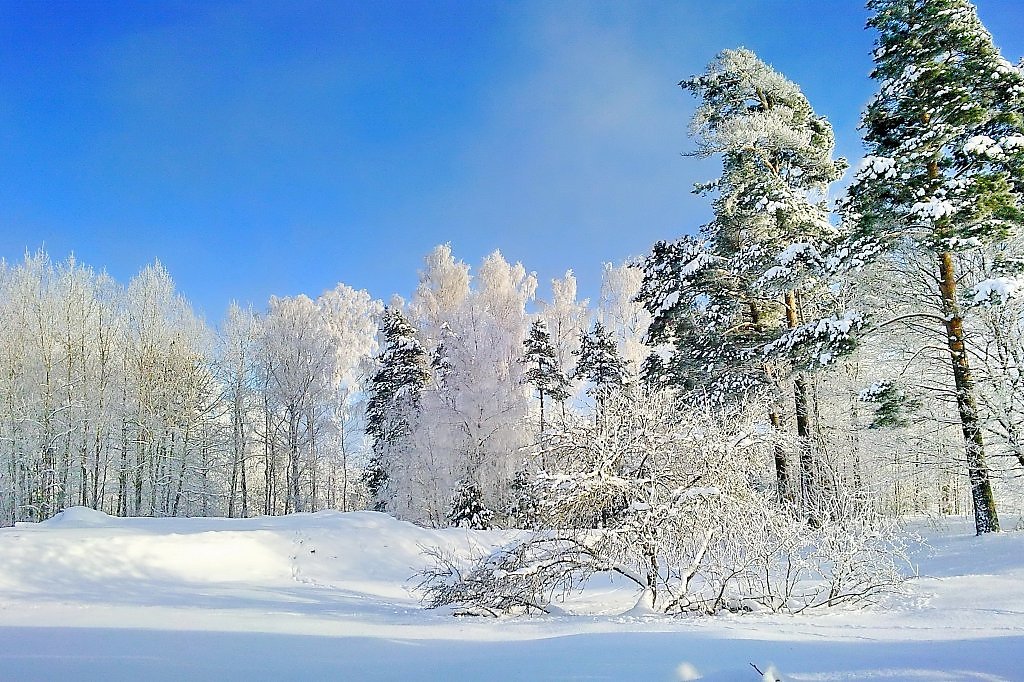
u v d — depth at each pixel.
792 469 19.62
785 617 9.16
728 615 9.63
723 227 20.91
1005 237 14.76
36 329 31.09
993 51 15.58
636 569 11.00
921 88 16.20
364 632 8.30
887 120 17.00
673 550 10.23
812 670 5.04
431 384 35.00
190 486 35.31
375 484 37.53
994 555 13.14
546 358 36.59
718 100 21.02
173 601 12.66
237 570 16.31
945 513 21.06
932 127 15.81
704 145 20.47
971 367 16.56
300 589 14.99
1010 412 15.68
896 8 16.38
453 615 10.30
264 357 39.75
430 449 31.33
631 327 47.38
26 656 6.26
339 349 53.06
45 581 13.72
